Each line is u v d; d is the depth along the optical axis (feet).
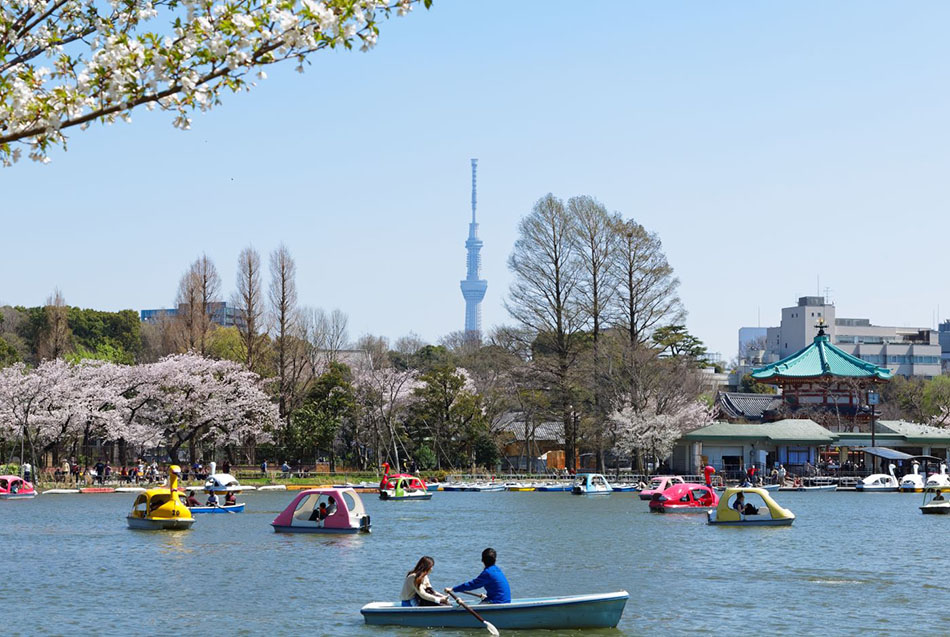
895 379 501.97
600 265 313.73
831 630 85.51
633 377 306.35
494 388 349.00
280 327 325.42
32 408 272.92
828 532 169.07
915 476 300.20
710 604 97.35
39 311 453.17
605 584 110.01
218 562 125.08
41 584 107.76
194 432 300.61
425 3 35.35
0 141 34.76
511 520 187.93
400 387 334.44
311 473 311.88
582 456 383.65
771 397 409.69
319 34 34.81
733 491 181.68
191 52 34.27
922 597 101.91
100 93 34.86
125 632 83.87
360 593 102.94
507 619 82.12
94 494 251.19
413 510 213.66
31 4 36.40
